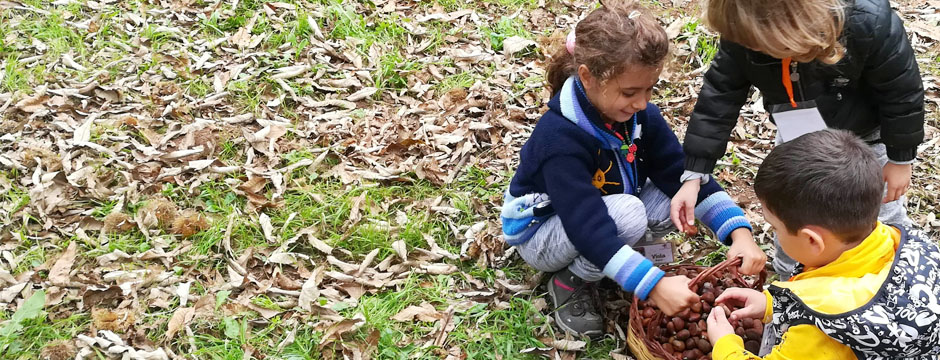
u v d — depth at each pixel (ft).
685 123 13.93
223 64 14.65
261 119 13.37
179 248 10.79
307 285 10.13
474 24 16.42
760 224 11.53
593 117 8.59
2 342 9.25
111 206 11.43
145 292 10.13
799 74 7.93
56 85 13.82
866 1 7.36
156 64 14.51
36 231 11.03
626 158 9.12
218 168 12.17
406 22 16.19
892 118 8.02
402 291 10.19
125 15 15.79
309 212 11.42
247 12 15.94
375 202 11.68
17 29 15.17
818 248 6.84
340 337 9.44
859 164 6.59
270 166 12.38
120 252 10.56
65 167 11.95
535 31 16.42
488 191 12.12
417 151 12.90
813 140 6.86
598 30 7.85
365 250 11.00
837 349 6.79
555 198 8.63
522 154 9.40
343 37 15.61
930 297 6.39
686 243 11.13
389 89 14.47
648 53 7.67
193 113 13.50
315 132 13.17
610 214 8.95
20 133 12.70
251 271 10.62
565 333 9.64
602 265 8.48
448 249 11.05
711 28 7.66
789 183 6.72
